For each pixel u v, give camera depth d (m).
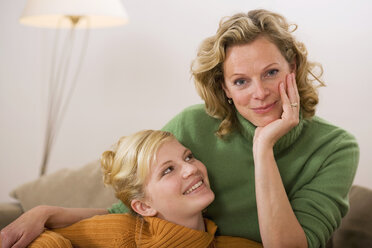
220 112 1.15
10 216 1.47
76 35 2.36
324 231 1.01
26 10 1.89
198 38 2.15
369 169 1.88
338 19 1.87
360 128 1.88
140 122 2.30
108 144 2.37
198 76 1.10
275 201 0.98
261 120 1.04
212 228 1.12
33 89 2.45
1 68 2.48
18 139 2.50
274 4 1.98
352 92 1.88
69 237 1.10
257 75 0.98
